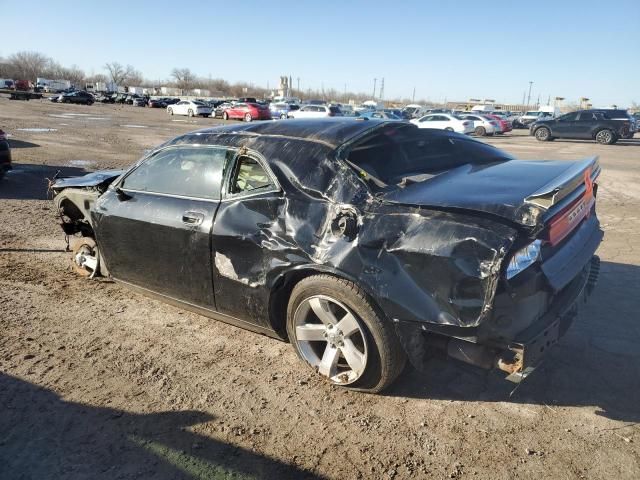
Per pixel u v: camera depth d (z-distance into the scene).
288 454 2.75
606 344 3.81
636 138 30.75
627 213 8.34
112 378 3.48
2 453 2.77
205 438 2.88
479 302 2.61
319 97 140.88
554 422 2.97
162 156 4.20
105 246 4.51
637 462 2.64
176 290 4.04
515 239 2.59
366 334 3.05
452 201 2.86
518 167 3.57
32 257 5.91
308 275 3.26
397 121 4.03
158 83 158.88
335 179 3.21
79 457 2.73
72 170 12.33
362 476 2.59
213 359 3.73
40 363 3.67
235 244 3.47
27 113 34.50
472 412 3.08
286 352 3.83
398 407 3.15
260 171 3.52
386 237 2.86
